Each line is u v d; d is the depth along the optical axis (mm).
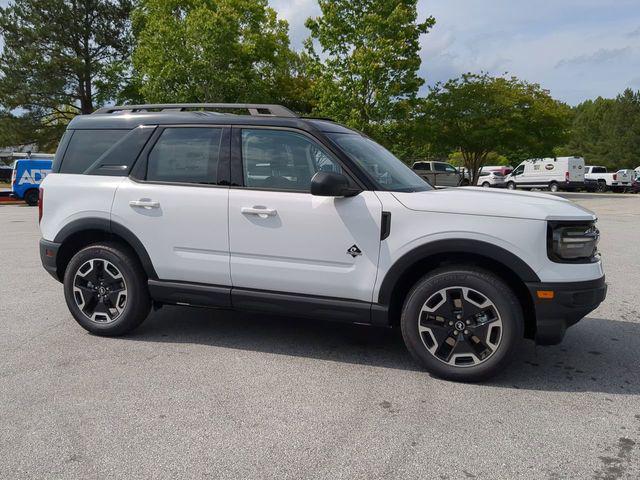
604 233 12773
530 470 2729
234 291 4301
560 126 31781
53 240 4781
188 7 27000
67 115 35188
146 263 4508
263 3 28719
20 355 4273
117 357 4246
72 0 31609
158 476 2648
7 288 6652
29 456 2822
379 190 3982
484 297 3682
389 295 3904
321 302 4070
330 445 2951
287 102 32500
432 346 3855
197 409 3363
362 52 22469
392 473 2689
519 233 3611
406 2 23047
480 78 31266
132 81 32281
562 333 3676
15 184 21984
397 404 3461
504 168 42000
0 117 32562
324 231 3998
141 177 4590
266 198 4156
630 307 5957
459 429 3141
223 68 26219
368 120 23734
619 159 72375
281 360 4227
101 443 2955
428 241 3764
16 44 31453
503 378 3902
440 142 32281
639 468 2750
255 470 2705
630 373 4016
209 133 4453
